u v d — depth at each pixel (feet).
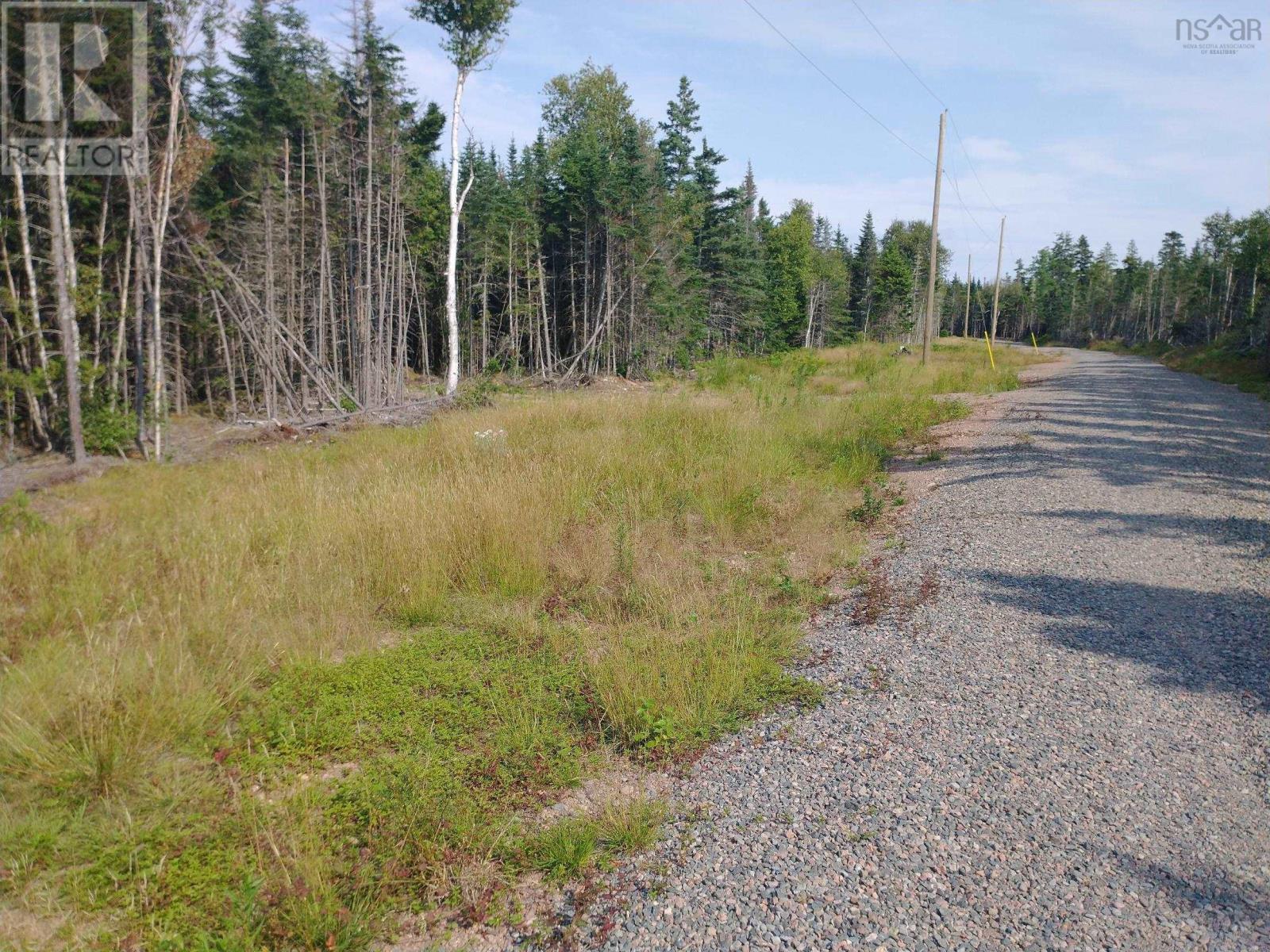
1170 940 9.46
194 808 12.97
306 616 20.39
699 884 10.94
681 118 142.10
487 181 130.31
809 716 15.78
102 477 48.96
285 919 10.34
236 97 86.99
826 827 12.01
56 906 10.73
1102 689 16.06
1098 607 20.27
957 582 22.67
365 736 15.40
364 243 105.29
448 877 11.43
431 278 137.90
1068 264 361.71
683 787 13.66
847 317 257.34
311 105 89.15
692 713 15.65
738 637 18.66
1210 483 33.12
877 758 13.92
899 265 255.91
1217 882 10.48
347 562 23.73
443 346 157.38
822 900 10.41
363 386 96.17
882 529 29.60
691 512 30.60
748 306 159.43
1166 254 300.81
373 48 90.79
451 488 29.99
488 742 15.28
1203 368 97.25
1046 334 357.41
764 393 62.23
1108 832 11.55
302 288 99.50
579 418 48.75
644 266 117.39
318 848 11.69
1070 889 10.39
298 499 30.37
